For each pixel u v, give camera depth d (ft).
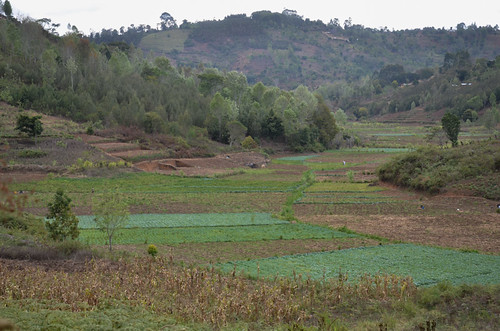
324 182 257.34
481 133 478.18
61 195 113.80
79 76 426.92
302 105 478.59
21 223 126.41
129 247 116.88
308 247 121.08
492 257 109.50
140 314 62.69
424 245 122.83
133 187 225.76
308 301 75.25
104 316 58.49
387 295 80.59
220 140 435.94
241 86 550.77
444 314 67.87
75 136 317.01
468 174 203.62
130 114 380.58
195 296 77.36
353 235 136.15
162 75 547.08
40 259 95.30
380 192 219.61
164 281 83.71
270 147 451.12
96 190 210.38
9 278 73.92
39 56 445.78
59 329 51.03
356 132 567.59
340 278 83.87
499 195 181.88
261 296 74.54
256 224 152.25
